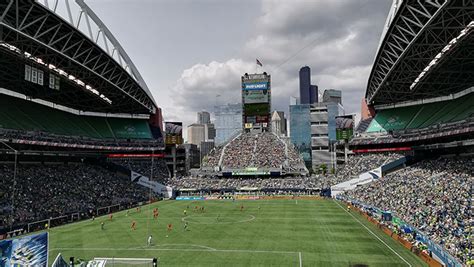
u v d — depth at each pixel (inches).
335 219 2603.3
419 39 2284.7
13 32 2190.0
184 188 4594.0
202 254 1641.2
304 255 1595.7
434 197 2422.5
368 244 1784.0
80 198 3272.6
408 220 2066.9
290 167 4788.4
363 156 4608.8
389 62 2807.6
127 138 4699.8
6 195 2736.2
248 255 1610.5
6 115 3331.7
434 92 3850.9
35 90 3646.7
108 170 4448.8
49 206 2844.5
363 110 5036.9
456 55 2554.1
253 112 5821.9
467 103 3538.4
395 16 2149.4
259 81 5821.9
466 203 2101.4
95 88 3651.6
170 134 5344.5
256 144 5467.5
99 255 1658.5
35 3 2047.2
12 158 3400.6
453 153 3654.0
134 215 3016.7
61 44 2618.1
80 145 3703.3
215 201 4124.0
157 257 1598.2
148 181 4517.7
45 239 1079.0
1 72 2970.0
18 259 1019.9
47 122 3804.1
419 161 3909.9
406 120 4269.2
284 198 4252.0
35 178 3262.8
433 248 1508.4
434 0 1923.0
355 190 3735.2
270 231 2183.8
